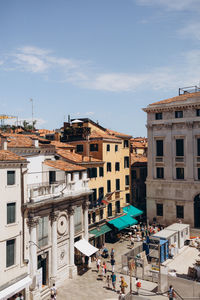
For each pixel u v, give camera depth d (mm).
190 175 51344
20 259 26875
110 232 48062
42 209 29688
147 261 36688
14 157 26969
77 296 29719
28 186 30031
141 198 62938
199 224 52469
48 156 36438
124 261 35906
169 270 34812
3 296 23641
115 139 51594
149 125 55438
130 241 48000
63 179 34469
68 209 34375
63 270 33219
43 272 30984
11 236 25922
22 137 38969
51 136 57906
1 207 25125
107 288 31688
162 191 54406
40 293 28828
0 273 24703
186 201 51688
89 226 42312
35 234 28547
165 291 30328
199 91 58125
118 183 53156
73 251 34719
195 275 33750
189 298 28281
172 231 43000
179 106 51750
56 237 31766
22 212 27375
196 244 45562
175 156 53094
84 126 53969
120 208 52688
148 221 55031
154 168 55500
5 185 25609
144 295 29859
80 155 46031
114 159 51938
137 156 67562
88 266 37406
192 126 51094
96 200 45656
